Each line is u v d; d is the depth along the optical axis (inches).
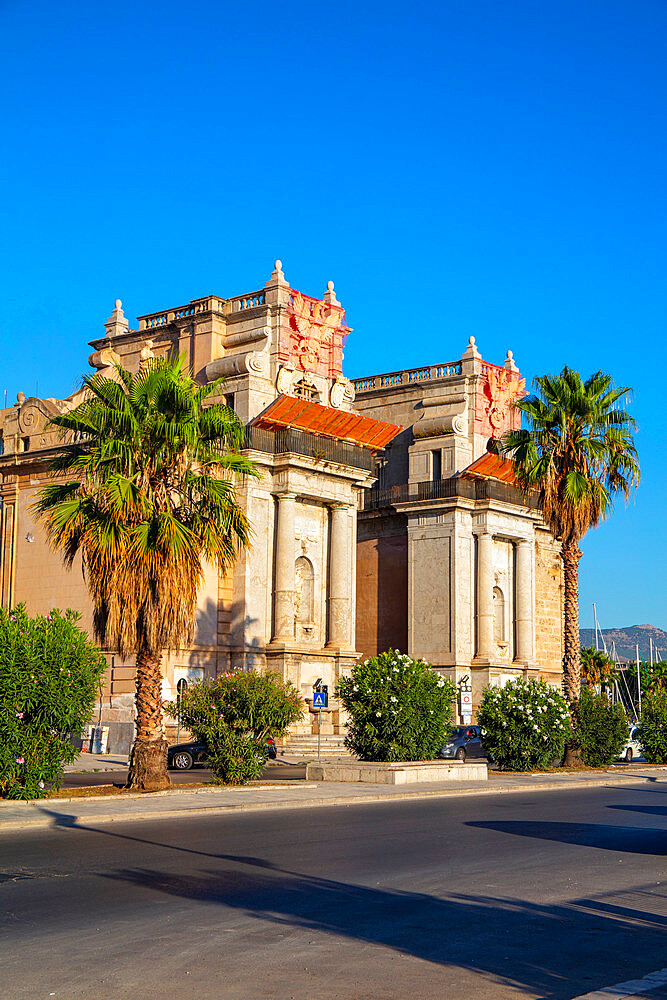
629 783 1473.9
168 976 356.2
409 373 2571.4
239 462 1163.3
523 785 1320.1
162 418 1105.4
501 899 510.9
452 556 2369.6
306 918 455.8
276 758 1836.9
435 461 2447.1
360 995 338.3
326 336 2251.5
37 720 994.1
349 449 2174.0
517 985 354.9
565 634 1690.5
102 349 2330.2
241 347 2138.3
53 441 2156.7
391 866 612.7
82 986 342.6
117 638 1079.6
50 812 892.0
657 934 439.8
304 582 2151.8
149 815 904.9
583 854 687.1
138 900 491.5
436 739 1456.7
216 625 1999.3
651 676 4089.6
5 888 523.5
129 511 1070.4
